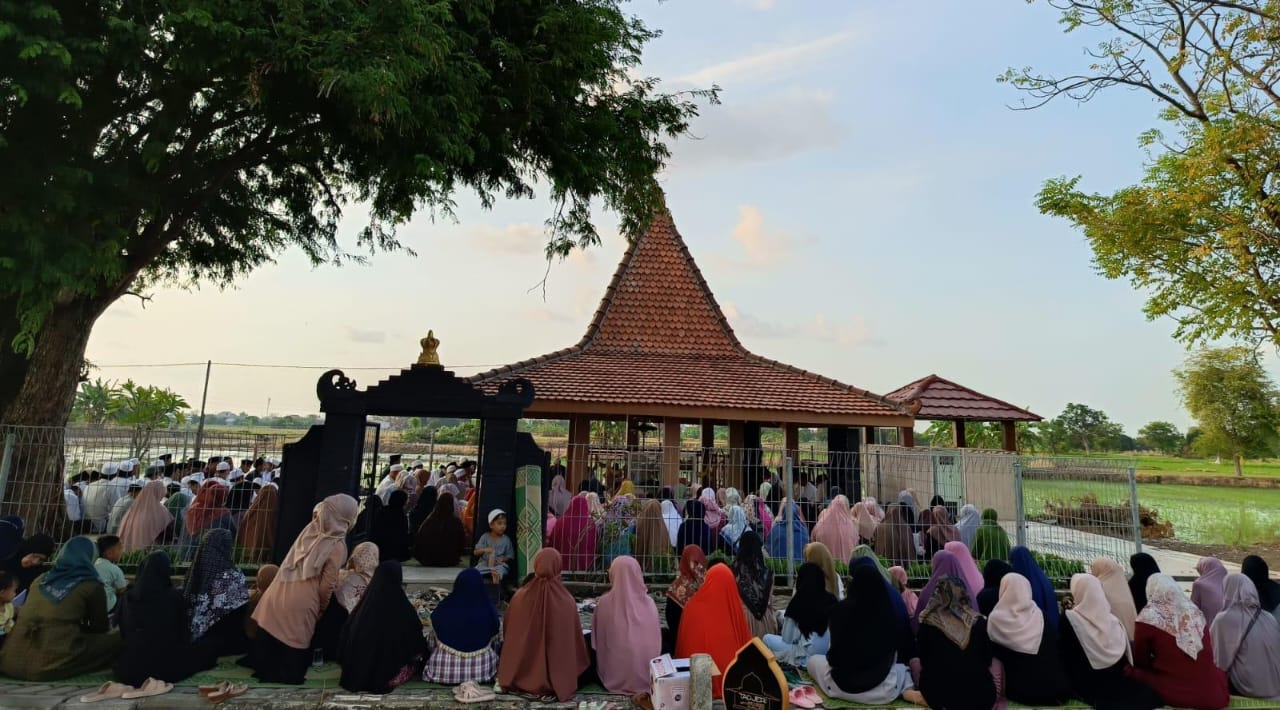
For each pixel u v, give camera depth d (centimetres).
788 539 965
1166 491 3797
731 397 1448
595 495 1055
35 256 667
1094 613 549
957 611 527
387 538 1015
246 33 690
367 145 915
